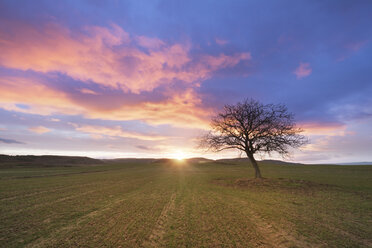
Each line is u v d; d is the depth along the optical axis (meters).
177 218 8.77
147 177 30.88
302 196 14.06
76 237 6.63
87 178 28.78
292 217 8.88
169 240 6.40
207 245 6.05
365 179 26.36
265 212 9.73
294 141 20.78
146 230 7.29
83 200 12.70
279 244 6.12
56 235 6.79
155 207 10.82
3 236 6.72
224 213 9.57
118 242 6.24
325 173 38.22
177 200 12.75
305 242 6.25
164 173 40.47
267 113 22.25
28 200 12.66
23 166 66.62
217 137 24.20
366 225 7.81
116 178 29.00
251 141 22.78
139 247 5.90
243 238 6.56
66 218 8.73
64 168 59.06
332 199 12.95
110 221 8.31
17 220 8.46
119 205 11.30
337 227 7.57
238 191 16.42
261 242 6.26
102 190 17.05
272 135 21.38
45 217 8.90
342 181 23.77
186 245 6.05
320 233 6.97
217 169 57.12
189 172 43.97
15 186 19.27
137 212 9.76
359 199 12.95
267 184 19.27
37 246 5.96
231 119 23.86
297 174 36.25
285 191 16.11
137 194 15.05
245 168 61.31
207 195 14.59
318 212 9.73
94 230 7.27
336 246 5.97
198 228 7.49
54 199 13.01
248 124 22.75
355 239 6.46
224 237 6.64
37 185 20.20
